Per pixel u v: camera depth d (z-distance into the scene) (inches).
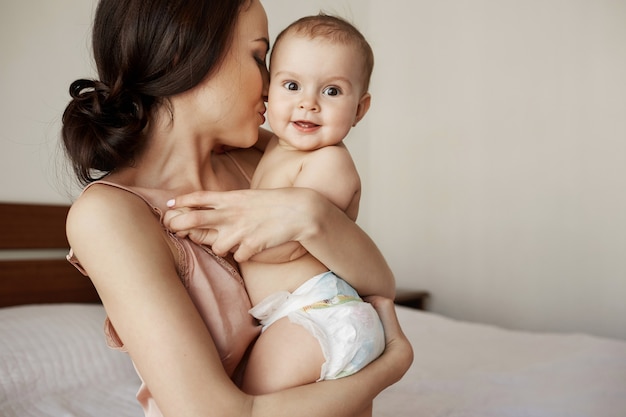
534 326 119.6
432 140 135.6
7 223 83.0
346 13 138.1
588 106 112.3
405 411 58.5
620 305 109.0
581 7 112.9
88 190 31.4
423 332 92.9
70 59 90.6
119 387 63.6
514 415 57.7
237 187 40.9
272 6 117.2
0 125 82.8
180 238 32.1
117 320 28.6
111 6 33.6
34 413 55.1
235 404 27.1
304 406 28.5
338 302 33.3
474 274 128.5
